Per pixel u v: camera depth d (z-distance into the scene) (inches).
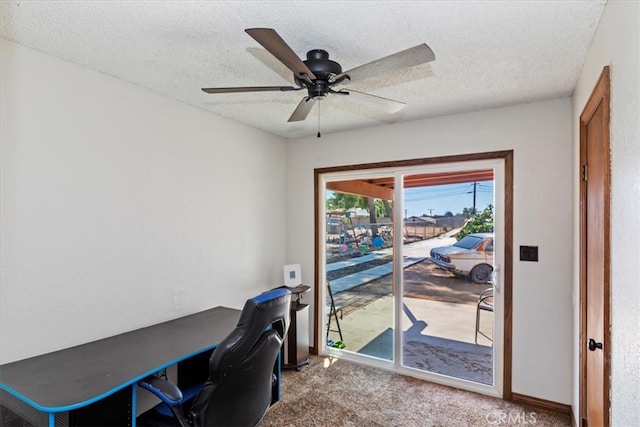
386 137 133.5
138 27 67.9
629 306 44.1
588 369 80.4
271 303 73.7
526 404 108.7
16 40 72.6
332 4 59.7
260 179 141.9
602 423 59.6
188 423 69.7
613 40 53.1
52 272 79.4
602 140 62.4
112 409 69.4
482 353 119.2
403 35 69.6
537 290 107.6
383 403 109.9
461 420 100.5
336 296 148.9
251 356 71.4
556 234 105.0
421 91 99.9
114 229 91.6
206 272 118.0
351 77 67.7
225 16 63.9
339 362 141.2
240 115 123.3
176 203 108.3
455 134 120.3
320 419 101.1
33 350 76.2
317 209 149.9
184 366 98.7
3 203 72.0
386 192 136.6
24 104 75.0
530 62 81.3
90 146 86.6
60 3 60.2
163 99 104.3
